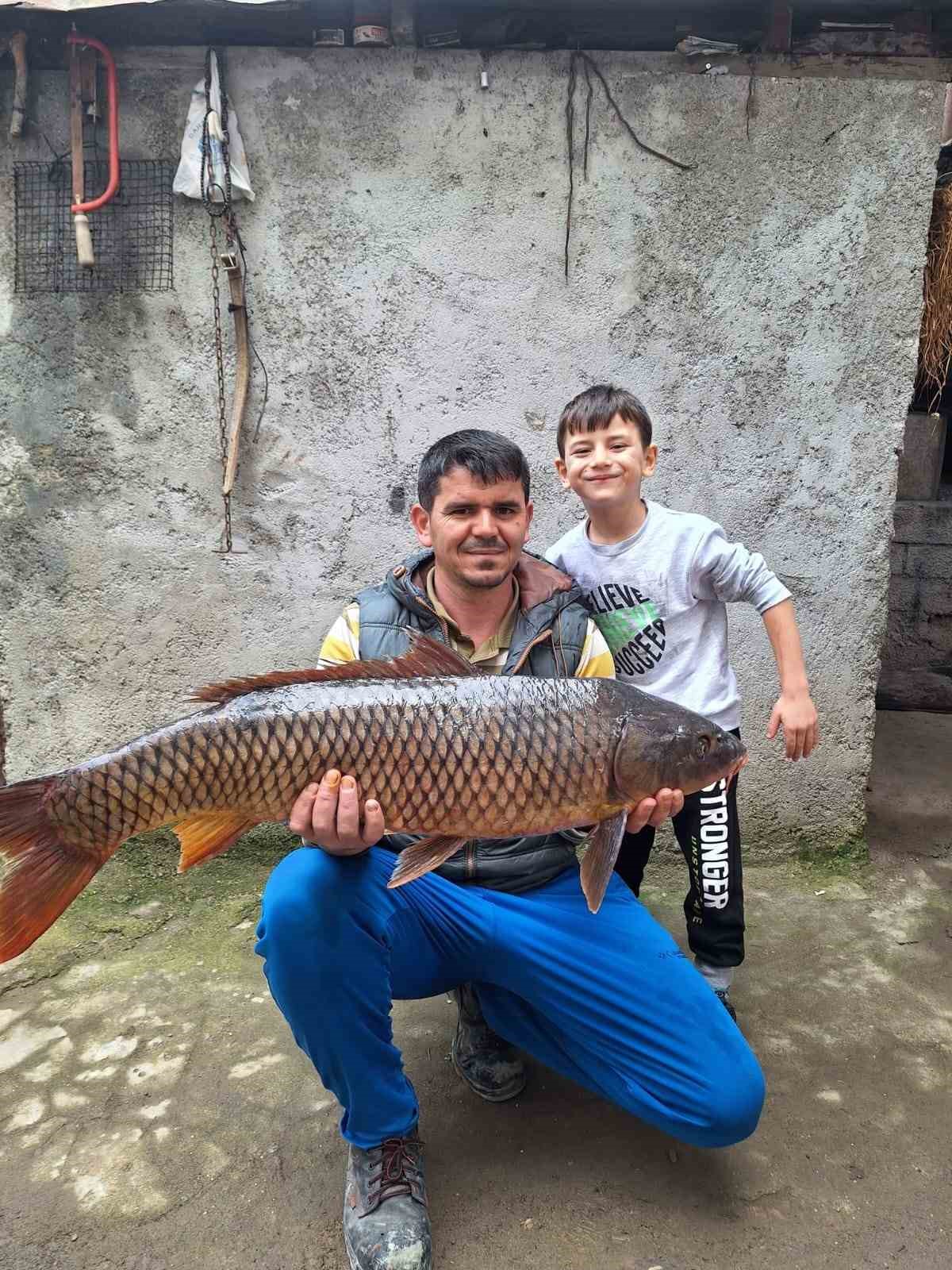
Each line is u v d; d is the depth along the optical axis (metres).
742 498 3.43
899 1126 2.29
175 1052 2.59
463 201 3.27
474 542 1.98
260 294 3.32
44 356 3.35
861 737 3.55
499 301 3.33
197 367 3.36
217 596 3.49
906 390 3.37
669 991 1.98
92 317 3.33
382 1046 1.95
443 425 3.39
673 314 3.33
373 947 1.90
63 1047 2.61
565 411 2.60
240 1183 2.13
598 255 3.30
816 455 3.41
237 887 3.46
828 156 3.24
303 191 3.26
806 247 3.29
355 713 1.73
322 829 1.72
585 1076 2.15
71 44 3.12
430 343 3.35
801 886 3.48
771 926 3.22
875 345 3.34
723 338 3.34
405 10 3.15
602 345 3.35
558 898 2.12
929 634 5.48
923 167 3.24
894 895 3.43
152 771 1.71
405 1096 2.01
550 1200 2.06
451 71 3.20
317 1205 2.07
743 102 3.21
